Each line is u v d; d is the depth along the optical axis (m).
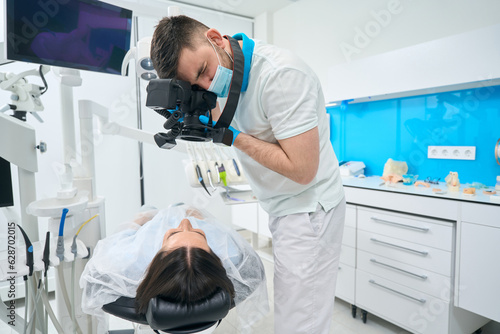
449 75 1.70
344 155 2.59
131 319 0.71
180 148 1.46
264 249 2.93
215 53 0.79
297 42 2.89
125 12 1.16
